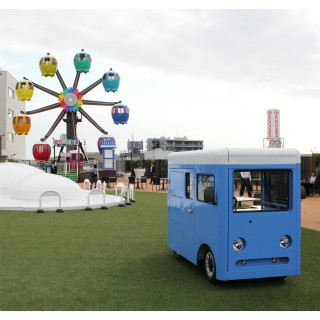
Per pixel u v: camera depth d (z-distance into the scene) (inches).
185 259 275.9
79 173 1338.6
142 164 1681.8
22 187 608.7
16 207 529.3
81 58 1550.2
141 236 359.9
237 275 209.2
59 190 614.5
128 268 251.3
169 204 289.4
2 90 2043.6
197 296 197.5
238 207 223.6
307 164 946.1
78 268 249.9
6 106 2049.7
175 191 276.2
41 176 627.8
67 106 1549.0
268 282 222.4
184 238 258.4
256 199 250.7
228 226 207.9
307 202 661.9
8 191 637.3
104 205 571.5
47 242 328.8
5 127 2041.1
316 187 418.9
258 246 212.1
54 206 542.0
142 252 297.3
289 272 216.8
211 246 216.5
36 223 426.0
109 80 1499.8
